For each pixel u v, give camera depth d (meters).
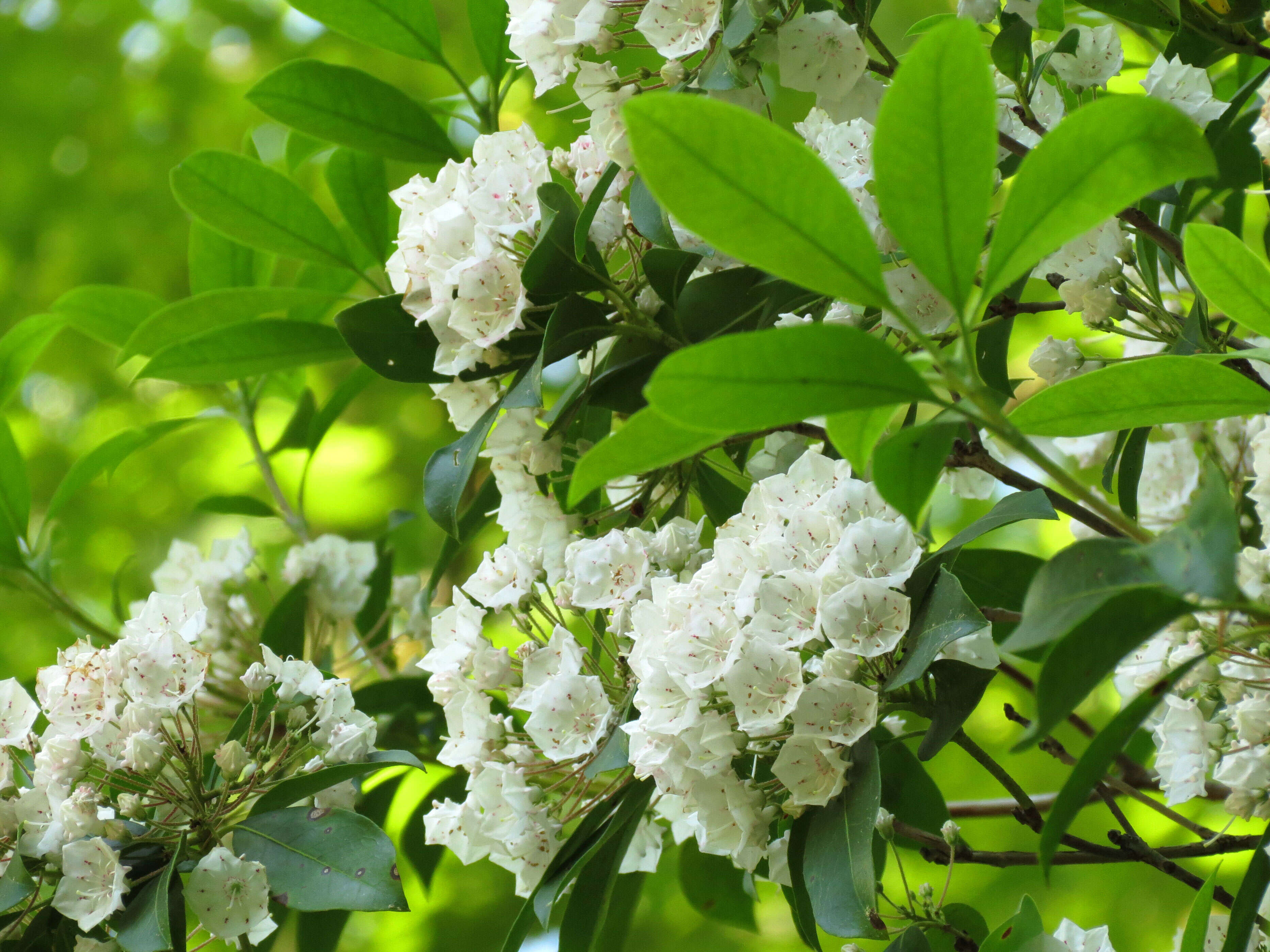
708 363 0.83
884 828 0.98
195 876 0.98
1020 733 1.25
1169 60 1.03
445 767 1.15
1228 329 0.99
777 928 1.34
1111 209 0.84
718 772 0.95
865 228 0.83
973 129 0.83
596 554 1.00
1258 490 0.98
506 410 1.01
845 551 0.95
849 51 0.98
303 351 1.16
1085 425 0.90
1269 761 0.96
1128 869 1.24
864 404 0.84
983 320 1.01
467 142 1.21
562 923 0.97
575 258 0.98
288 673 1.03
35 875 0.99
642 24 0.99
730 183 0.83
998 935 0.95
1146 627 0.84
